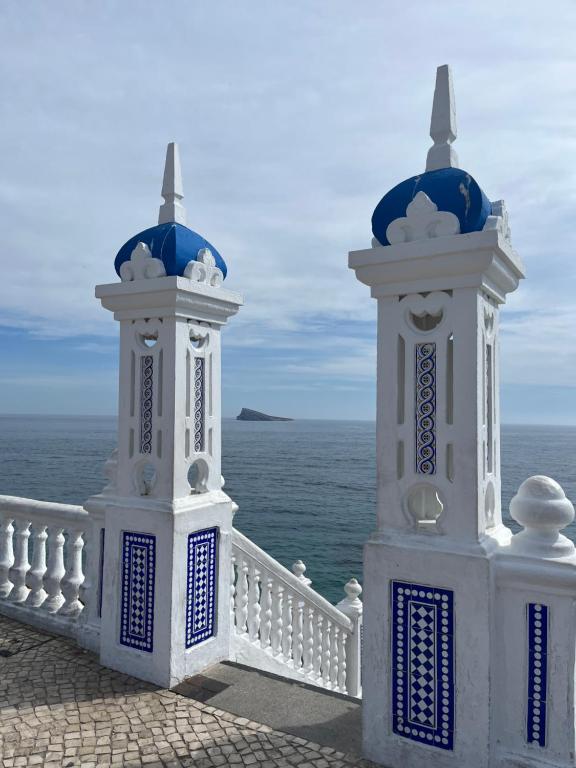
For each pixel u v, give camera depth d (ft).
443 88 10.07
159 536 12.38
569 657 8.41
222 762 9.40
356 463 285.02
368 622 9.58
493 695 8.69
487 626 8.60
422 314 9.42
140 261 12.78
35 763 9.28
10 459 247.50
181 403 12.71
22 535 16.26
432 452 9.25
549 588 8.46
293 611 17.75
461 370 9.00
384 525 9.66
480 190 9.07
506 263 9.44
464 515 8.93
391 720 9.40
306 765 9.36
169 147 13.96
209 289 12.94
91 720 10.68
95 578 14.19
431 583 9.04
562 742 8.43
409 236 9.39
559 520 8.70
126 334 13.30
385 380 9.69
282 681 12.45
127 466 13.23
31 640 14.55
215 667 13.19
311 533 115.34
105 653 13.06
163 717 10.82
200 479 13.71
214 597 13.55
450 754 8.86
